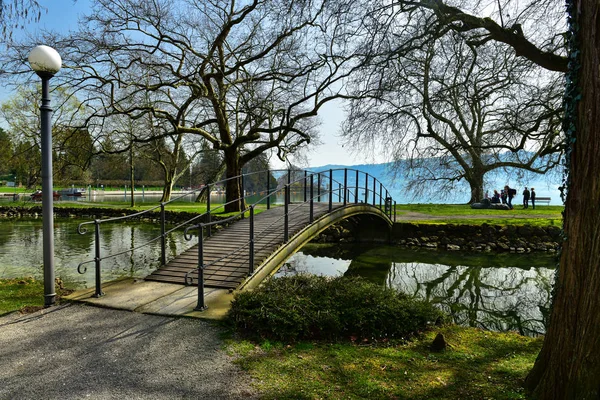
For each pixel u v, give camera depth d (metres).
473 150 13.27
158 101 21.38
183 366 3.54
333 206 12.23
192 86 17.94
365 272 12.52
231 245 7.99
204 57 16.89
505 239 16.58
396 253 15.70
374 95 8.37
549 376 2.88
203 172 35.84
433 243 17.00
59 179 22.44
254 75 18.56
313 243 17.77
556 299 2.93
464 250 16.39
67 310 4.99
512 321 7.96
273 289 5.10
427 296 10.03
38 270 10.62
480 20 7.02
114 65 16.33
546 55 7.31
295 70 17.53
